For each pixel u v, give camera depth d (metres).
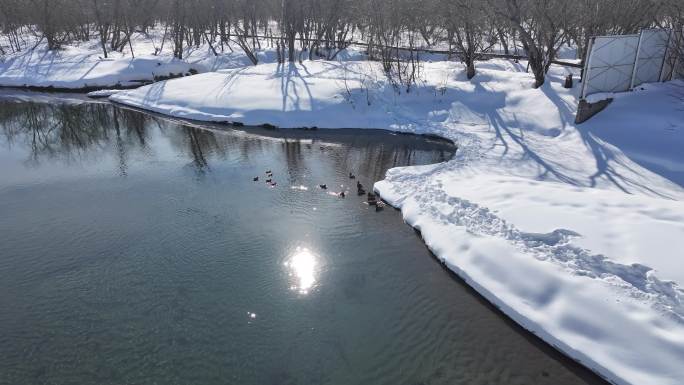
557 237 8.17
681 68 16.00
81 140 16.92
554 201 9.45
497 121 16.58
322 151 15.15
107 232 9.95
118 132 17.84
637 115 14.24
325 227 10.05
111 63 27.28
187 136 17.06
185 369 6.39
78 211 10.98
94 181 12.88
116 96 22.89
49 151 15.76
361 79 20.31
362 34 35.72
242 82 21.61
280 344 6.81
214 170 13.54
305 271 8.52
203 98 20.53
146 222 10.36
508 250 8.10
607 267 7.23
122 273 8.51
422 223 9.81
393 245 9.36
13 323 7.29
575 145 13.91
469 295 7.86
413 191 11.20
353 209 10.87
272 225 10.12
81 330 7.12
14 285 8.22
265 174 13.16
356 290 8.00
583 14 18.00
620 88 15.62
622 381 5.83
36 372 6.39
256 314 7.42
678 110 13.98
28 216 10.76
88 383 6.21
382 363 6.49
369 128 17.56
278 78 21.67
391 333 7.03
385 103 18.62
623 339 6.22
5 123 19.38
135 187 12.38
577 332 6.55
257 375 6.30
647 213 8.55
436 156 14.47
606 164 12.37
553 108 16.16
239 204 11.18
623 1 17.86
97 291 8.02
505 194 10.12
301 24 28.64
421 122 17.33
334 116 18.14
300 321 7.27
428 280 8.26
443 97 18.64
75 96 24.03
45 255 9.13
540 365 6.41
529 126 15.87
